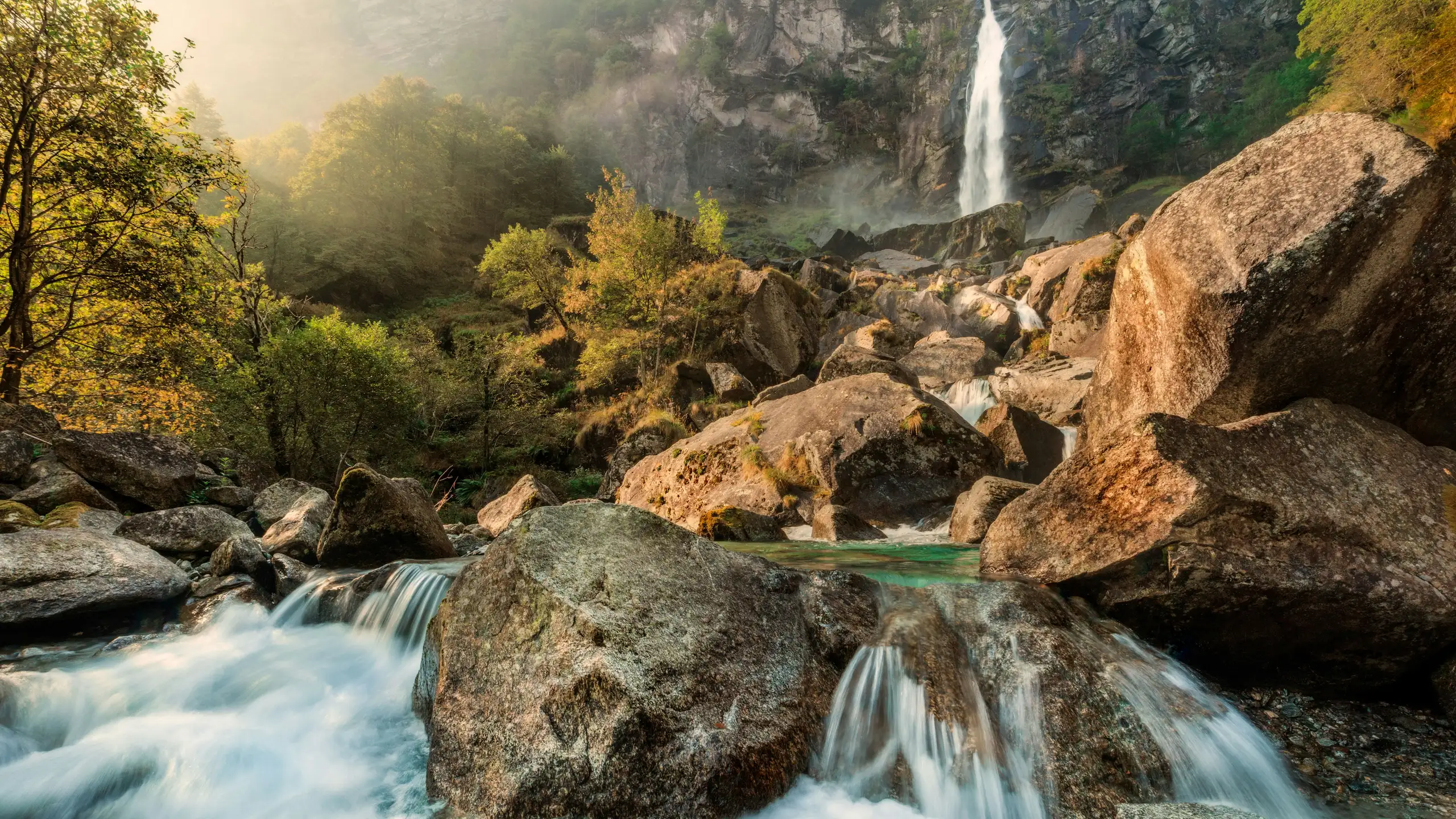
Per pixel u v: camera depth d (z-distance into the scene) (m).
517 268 44.12
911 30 133.62
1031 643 3.90
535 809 3.27
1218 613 4.09
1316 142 4.84
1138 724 3.52
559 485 25.05
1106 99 102.56
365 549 7.47
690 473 12.85
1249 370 4.75
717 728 3.44
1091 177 95.06
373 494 7.51
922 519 10.25
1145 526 4.26
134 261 13.07
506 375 30.16
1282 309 4.53
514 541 4.21
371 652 5.69
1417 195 4.21
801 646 4.18
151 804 3.85
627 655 3.51
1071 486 4.89
